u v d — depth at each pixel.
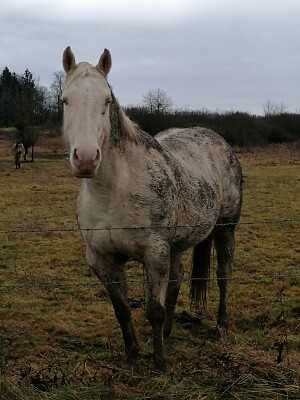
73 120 3.23
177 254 4.66
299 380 3.43
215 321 5.21
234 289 6.26
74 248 8.70
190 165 4.51
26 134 29.84
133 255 3.79
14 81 62.75
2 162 29.02
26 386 3.31
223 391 3.33
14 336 4.66
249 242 9.14
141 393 3.33
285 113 46.19
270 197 15.45
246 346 4.14
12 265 7.52
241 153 34.12
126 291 4.02
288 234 9.86
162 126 28.19
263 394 3.30
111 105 3.53
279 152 34.66
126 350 4.05
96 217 3.68
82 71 3.38
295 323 5.02
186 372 3.57
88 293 6.14
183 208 4.11
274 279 6.69
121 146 3.60
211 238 5.10
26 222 11.27
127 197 3.59
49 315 5.37
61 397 3.23
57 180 20.84
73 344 4.59
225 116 41.53
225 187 5.09
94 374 3.54
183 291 6.29
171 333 4.86
